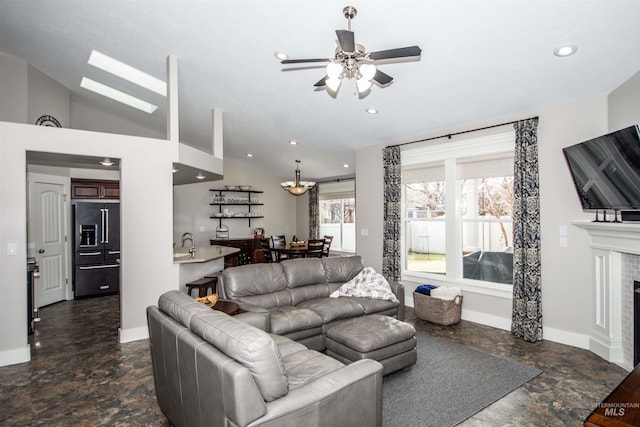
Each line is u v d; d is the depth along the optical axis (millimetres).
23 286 3299
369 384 1807
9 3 3500
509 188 4207
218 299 3531
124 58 4297
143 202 3895
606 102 3311
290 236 9750
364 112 4582
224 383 1440
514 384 2748
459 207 4648
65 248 5793
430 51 3055
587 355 3305
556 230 3643
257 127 5941
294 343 2584
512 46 2832
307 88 4238
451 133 4586
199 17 3146
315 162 7477
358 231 5887
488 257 4422
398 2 2521
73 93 6094
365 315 3637
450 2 2463
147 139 3924
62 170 5770
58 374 2998
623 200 2766
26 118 4996
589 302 3441
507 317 4098
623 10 2303
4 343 3199
